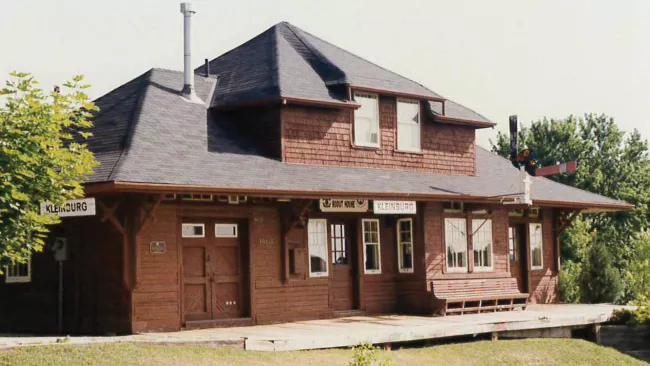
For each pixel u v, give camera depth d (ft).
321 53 92.58
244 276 78.38
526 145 183.21
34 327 76.84
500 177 103.24
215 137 80.89
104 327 71.82
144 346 60.18
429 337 74.28
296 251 81.20
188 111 82.79
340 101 86.53
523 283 104.83
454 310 87.86
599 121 183.01
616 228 165.99
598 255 119.44
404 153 93.04
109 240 71.87
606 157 179.73
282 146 82.58
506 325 81.00
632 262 143.23
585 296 118.73
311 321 81.15
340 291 86.02
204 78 89.61
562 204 100.22
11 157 55.57
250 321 77.41
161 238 72.33
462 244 92.32
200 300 75.61
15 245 56.65
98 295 72.43
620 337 89.66
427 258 88.33
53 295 75.72
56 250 72.69
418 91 94.73
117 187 64.85
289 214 80.33
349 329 73.67
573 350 82.53
